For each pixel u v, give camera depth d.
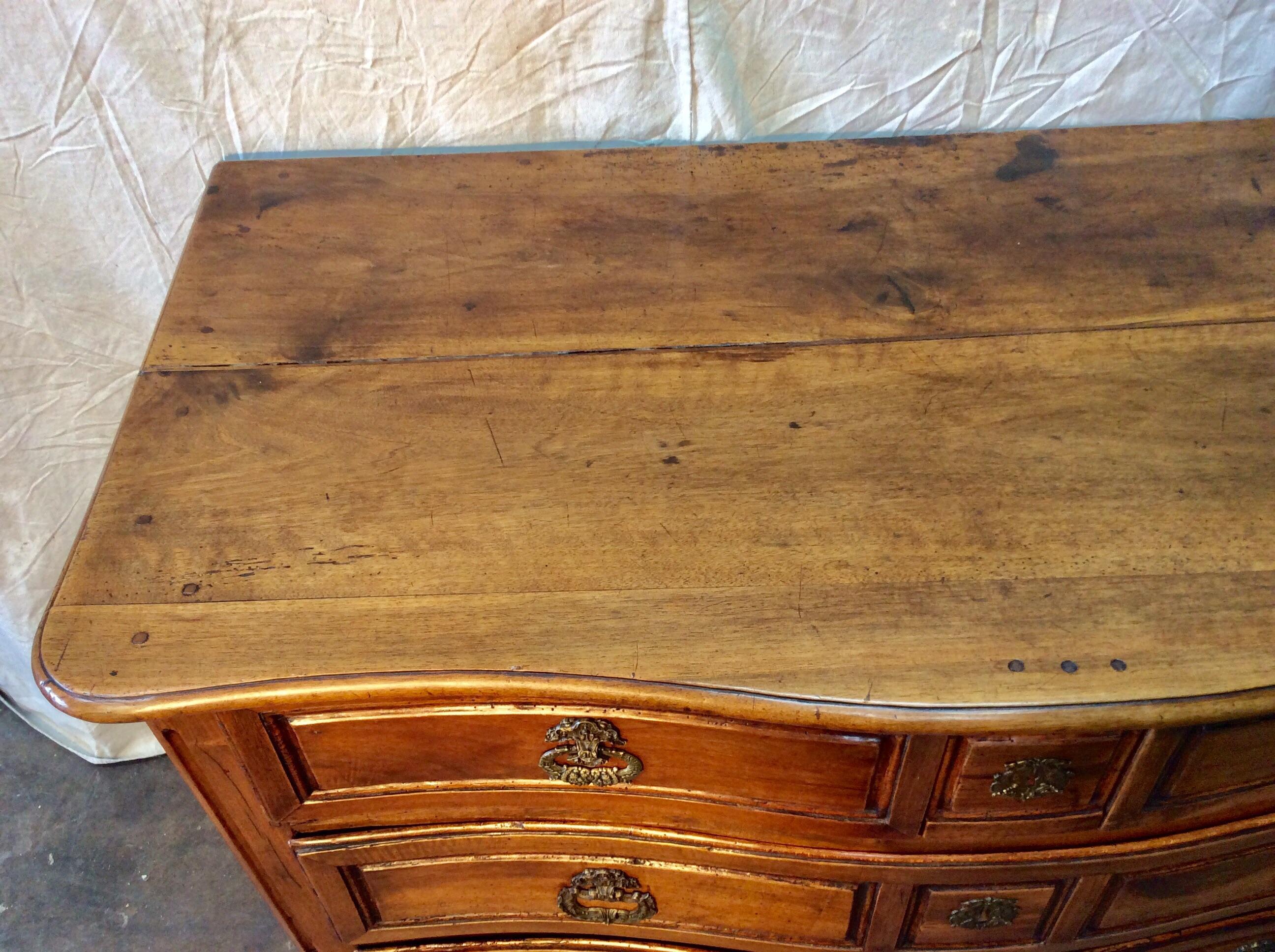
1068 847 0.78
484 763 0.75
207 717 0.69
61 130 1.03
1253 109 1.08
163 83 1.01
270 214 0.95
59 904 1.37
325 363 0.81
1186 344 0.80
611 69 1.03
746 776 0.74
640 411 0.77
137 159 1.06
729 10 0.99
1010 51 1.03
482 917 0.93
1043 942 0.89
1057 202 0.94
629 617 0.65
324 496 0.72
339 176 0.99
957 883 0.81
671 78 1.04
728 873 0.84
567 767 0.74
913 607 0.65
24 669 1.43
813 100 1.07
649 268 0.89
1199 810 0.75
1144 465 0.72
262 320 0.85
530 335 0.83
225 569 0.68
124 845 1.43
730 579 0.66
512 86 1.04
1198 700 0.60
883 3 0.99
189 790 1.49
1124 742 0.69
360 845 0.82
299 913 0.91
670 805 0.78
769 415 0.77
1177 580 0.65
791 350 0.81
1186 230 0.90
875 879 0.81
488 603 0.66
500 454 0.75
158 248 1.14
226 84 1.02
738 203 0.95
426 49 1.00
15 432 1.23
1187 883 0.84
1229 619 0.63
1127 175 0.96
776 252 0.90
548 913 0.92
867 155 1.00
